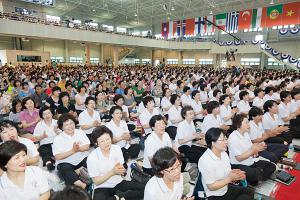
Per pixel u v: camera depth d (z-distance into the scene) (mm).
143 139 4371
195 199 2535
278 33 23312
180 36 25234
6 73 12047
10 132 2799
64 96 5266
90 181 2824
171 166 1802
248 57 24766
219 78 10266
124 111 5332
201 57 29156
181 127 3805
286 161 3836
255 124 3719
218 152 2377
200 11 24828
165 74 13805
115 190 2645
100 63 26219
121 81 8312
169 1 22422
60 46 25328
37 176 2094
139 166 3352
